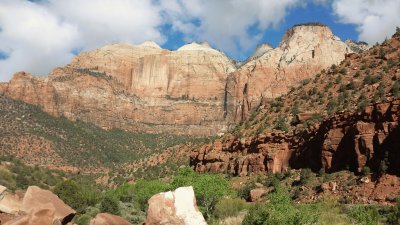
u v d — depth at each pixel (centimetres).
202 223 1434
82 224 3981
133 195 8269
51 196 1353
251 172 7962
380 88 6994
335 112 7194
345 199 4950
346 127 6278
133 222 4891
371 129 5709
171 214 1440
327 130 6662
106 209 5366
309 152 7031
